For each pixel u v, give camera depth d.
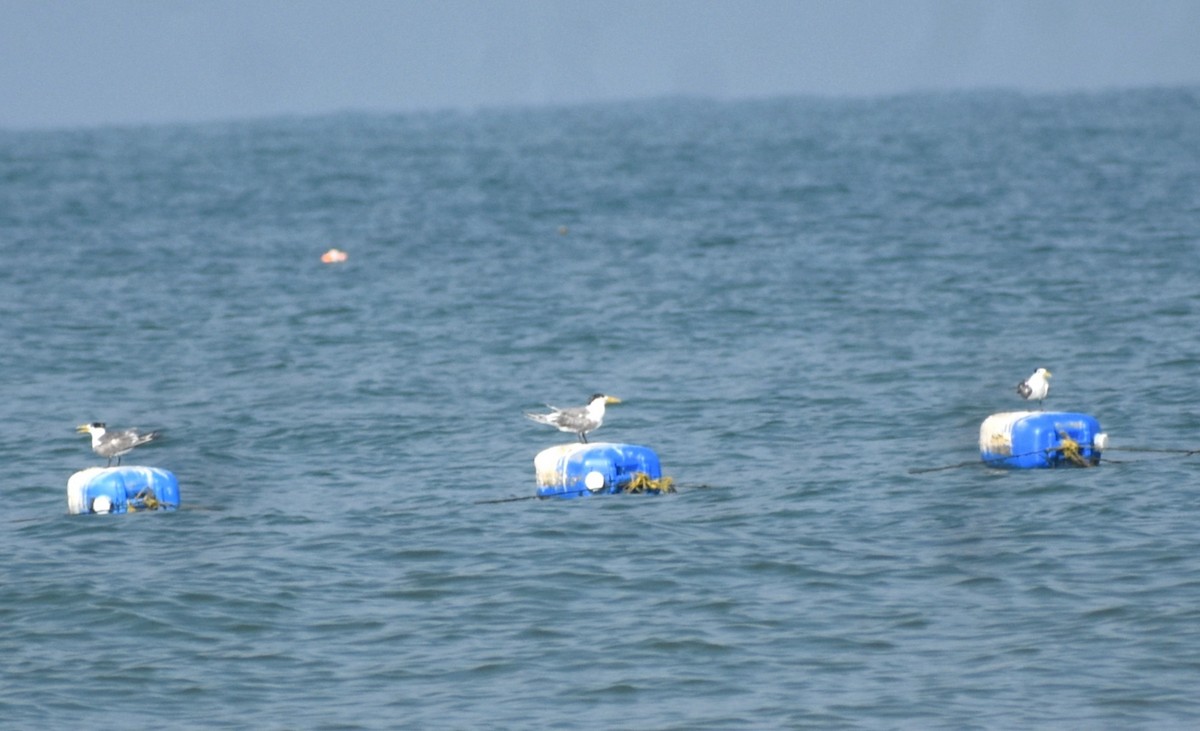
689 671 77.81
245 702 75.75
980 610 84.25
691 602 87.12
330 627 85.31
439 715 73.62
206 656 81.62
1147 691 73.19
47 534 103.81
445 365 168.12
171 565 96.19
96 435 110.75
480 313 199.50
